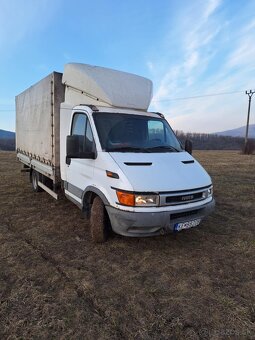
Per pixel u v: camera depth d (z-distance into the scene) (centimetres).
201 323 273
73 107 525
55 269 371
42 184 726
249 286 339
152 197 371
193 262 398
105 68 547
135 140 471
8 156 2111
